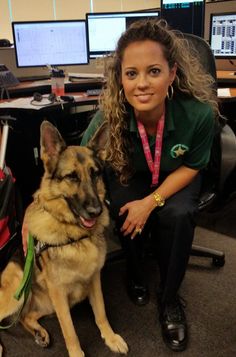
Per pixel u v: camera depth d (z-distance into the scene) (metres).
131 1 6.18
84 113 3.30
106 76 1.57
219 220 2.59
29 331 1.61
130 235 1.61
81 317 1.73
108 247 2.27
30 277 1.42
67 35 3.36
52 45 3.36
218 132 1.70
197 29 3.31
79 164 1.45
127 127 1.57
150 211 1.52
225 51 3.38
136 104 1.41
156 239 1.61
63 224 1.42
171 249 1.50
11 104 2.49
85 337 1.60
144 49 1.31
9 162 2.92
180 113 1.51
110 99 1.55
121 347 1.50
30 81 3.40
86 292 1.55
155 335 1.59
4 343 1.58
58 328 1.65
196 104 1.52
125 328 1.64
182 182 1.56
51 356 1.51
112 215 1.68
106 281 1.98
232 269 2.03
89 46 3.47
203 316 1.68
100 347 1.54
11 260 1.52
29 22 3.22
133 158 1.63
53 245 1.40
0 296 1.49
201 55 1.82
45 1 5.27
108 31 3.43
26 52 3.32
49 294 1.46
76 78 3.26
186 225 1.46
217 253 2.02
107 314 1.72
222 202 1.88
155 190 1.60
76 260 1.40
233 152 1.68
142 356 1.48
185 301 1.77
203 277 1.96
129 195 1.65
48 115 2.86
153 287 1.91
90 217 1.41
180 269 1.52
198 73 1.60
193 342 1.54
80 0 5.59
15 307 1.51
